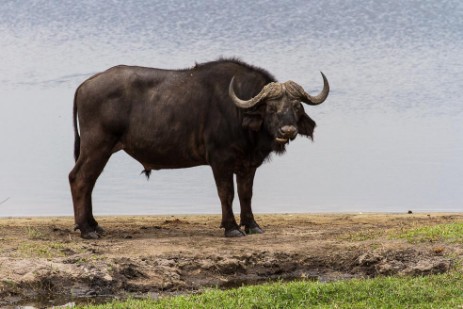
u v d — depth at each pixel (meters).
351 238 61.84
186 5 167.75
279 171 93.81
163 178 91.31
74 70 132.50
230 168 65.00
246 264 58.53
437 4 169.62
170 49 143.25
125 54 140.62
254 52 141.88
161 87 65.75
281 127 62.50
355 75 129.75
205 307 48.69
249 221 66.25
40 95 121.31
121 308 49.19
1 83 125.75
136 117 65.44
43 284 54.59
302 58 138.88
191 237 64.44
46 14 164.25
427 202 83.75
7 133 105.81
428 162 96.44
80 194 65.44
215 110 64.81
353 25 158.00
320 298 50.06
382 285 51.56
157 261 57.41
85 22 159.50
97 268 55.44
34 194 85.25
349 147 101.69
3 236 64.19
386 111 115.06
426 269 55.44
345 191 87.00
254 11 164.50
